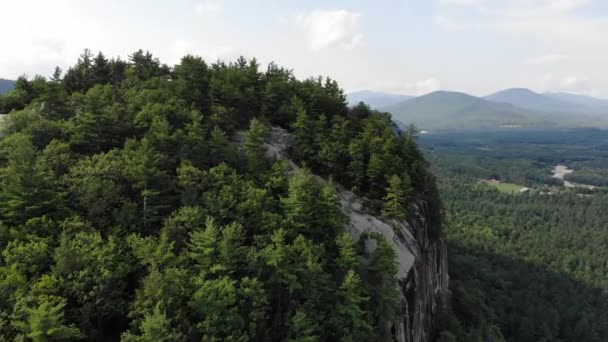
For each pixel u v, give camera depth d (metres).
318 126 66.12
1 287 27.39
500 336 75.56
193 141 50.34
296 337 33.41
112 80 76.25
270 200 44.38
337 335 36.25
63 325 26.42
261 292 32.78
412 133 75.94
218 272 34.16
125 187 41.25
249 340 30.89
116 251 33.19
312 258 37.31
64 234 31.70
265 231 41.50
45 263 31.59
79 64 76.19
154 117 52.59
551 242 158.12
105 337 30.44
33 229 33.84
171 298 29.70
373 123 74.94
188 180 43.72
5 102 62.62
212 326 29.64
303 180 45.91
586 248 154.62
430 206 73.31
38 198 35.91
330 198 45.84
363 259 45.69
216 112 62.69
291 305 35.75
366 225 55.06
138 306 30.03
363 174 62.56
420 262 58.25
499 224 172.00
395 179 58.78
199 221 39.03
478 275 105.31
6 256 30.66
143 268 34.09
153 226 40.56
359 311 36.69
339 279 41.00
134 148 47.16
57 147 44.25
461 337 65.25
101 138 49.66
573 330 95.12
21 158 39.91
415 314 53.81
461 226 159.12
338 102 79.00
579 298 110.19
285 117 72.44
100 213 37.72
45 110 54.84
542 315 92.06
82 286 29.16
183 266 34.47
